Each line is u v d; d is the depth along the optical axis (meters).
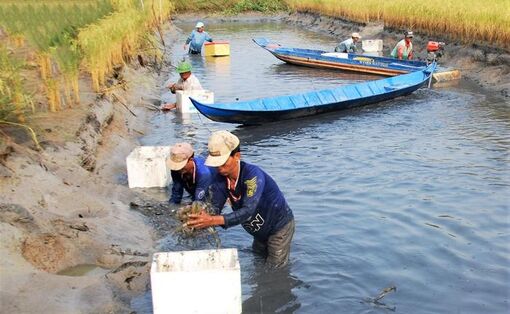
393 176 7.10
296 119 10.30
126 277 4.34
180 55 19.42
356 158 7.89
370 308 4.20
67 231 4.70
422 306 4.24
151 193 6.37
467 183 6.80
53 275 4.07
